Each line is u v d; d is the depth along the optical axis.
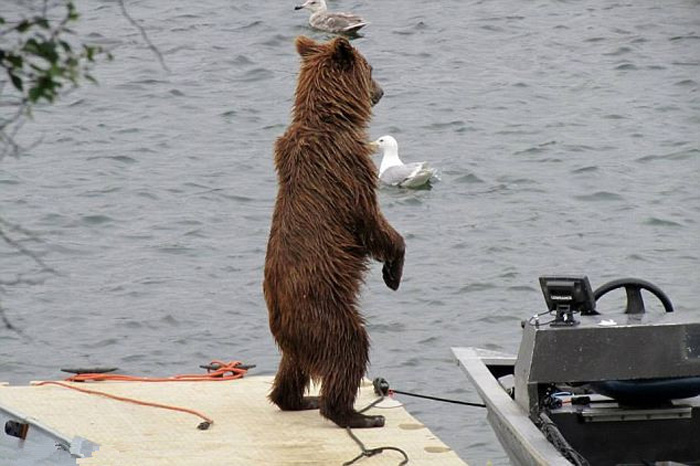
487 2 87.38
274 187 51.78
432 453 21.16
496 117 63.12
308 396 23.97
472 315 38.31
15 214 47.53
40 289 39.88
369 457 20.94
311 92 22.36
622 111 63.78
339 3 87.75
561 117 62.94
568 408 21.67
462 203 50.53
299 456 21.03
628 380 21.22
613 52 75.31
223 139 59.09
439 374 33.91
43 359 34.62
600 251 44.19
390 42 78.19
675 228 46.62
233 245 44.69
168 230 46.19
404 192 52.12
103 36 76.81
